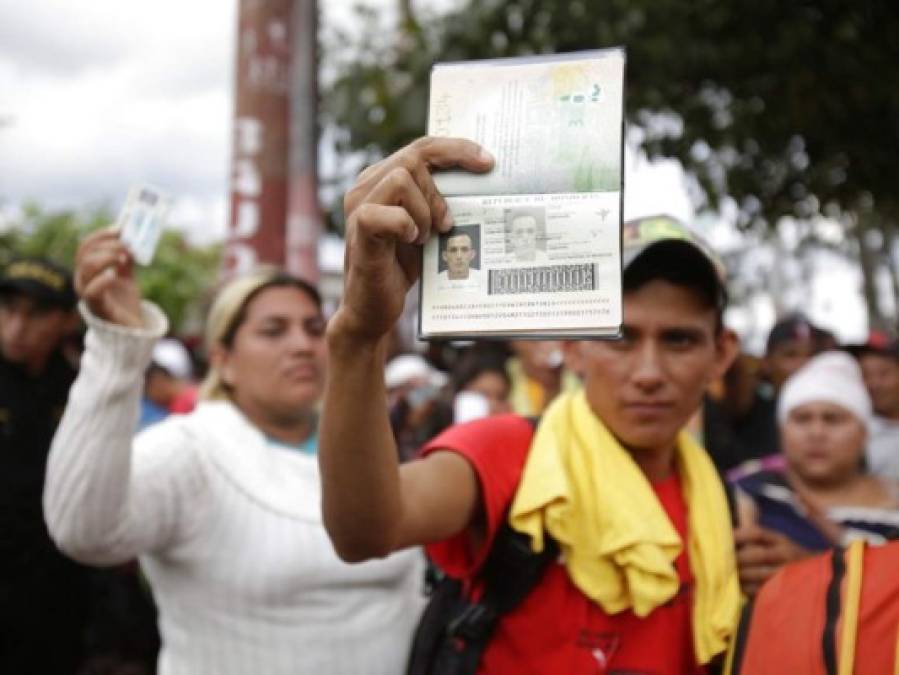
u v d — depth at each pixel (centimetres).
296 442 233
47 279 344
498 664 160
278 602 201
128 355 187
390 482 136
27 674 335
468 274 122
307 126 402
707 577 164
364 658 204
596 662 157
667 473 178
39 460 336
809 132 630
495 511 158
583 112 122
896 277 1633
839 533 239
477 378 422
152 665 419
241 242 385
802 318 472
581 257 119
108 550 191
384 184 119
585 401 174
